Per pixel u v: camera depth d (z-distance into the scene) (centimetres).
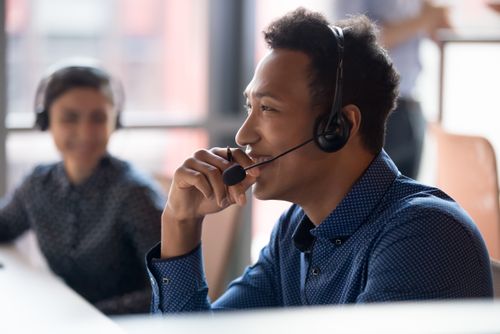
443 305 59
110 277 238
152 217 231
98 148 240
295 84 141
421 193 144
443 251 131
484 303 60
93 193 236
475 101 388
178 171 155
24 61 346
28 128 348
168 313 159
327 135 140
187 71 383
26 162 350
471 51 385
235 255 382
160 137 379
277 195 146
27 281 214
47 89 245
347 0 357
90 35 360
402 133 352
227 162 153
